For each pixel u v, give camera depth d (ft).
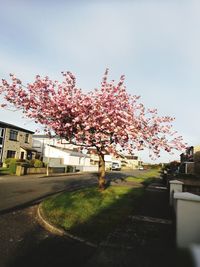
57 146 177.68
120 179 104.22
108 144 49.88
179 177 79.71
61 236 25.27
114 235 24.70
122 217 32.07
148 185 80.94
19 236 25.04
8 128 125.90
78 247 22.38
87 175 133.08
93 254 19.95
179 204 19.61
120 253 19.97
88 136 46.83
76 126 48.49
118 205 39.65
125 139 49.57
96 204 39.47
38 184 72.69
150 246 21.61
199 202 19.19
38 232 26.53
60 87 51.42
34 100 49.90
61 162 164.14
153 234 25.27
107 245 21.81
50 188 65.36
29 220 31.32
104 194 50.14
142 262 18.17
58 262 19.26
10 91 49.65
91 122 46.80
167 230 26.96
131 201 44.06
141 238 23.91
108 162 255.09
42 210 35.35
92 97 50.55
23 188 61.41
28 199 46.52
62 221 29.32
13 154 130.41
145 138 52.29
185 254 10.27
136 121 51.39
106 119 45.78
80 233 25.48
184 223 19.35
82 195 47.83
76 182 87.51
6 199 44.98
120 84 52.08
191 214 19.33
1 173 95.04
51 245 22.77
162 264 17.74
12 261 19.22
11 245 22.50
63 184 77.66
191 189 55.16
